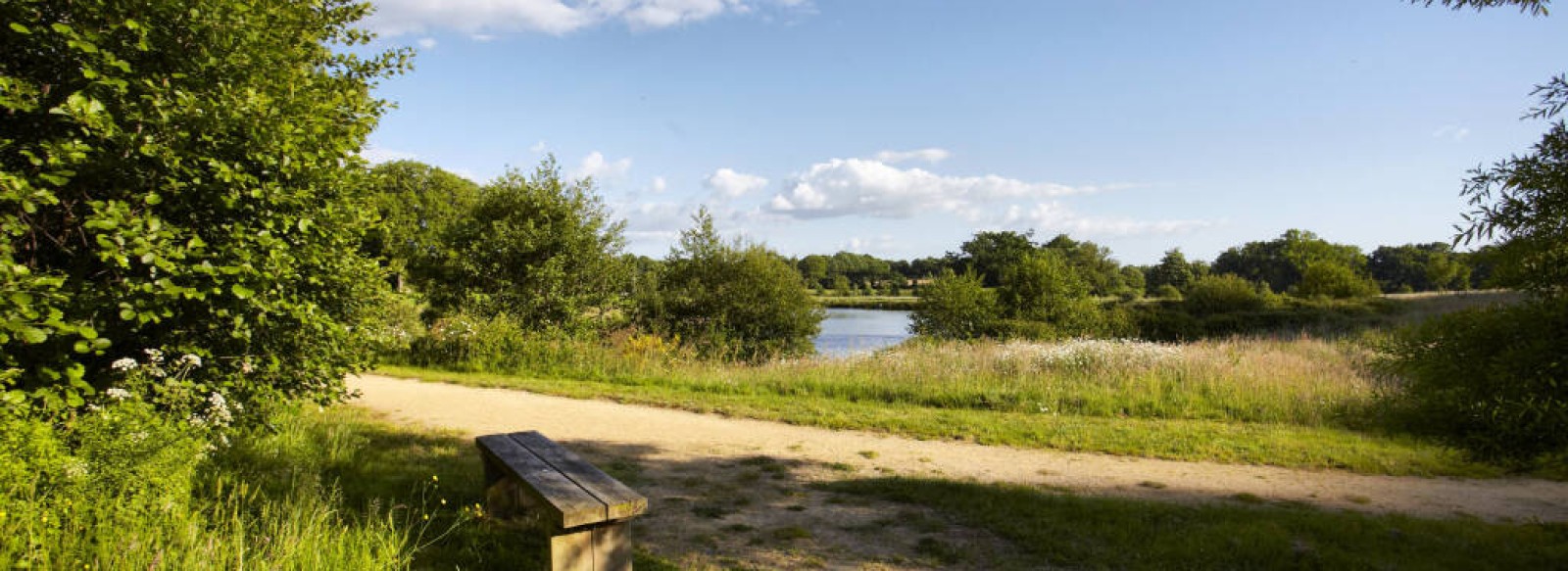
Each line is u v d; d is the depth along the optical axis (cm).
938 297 2361
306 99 549
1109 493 683
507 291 1905
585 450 798
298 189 538
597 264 2009
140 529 357
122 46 486
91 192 486
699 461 756
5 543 309
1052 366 1392
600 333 1938
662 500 610
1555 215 487
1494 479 770
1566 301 476
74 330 383
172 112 461
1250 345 1772
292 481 501
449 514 505
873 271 10412
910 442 888
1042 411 1103
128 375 469
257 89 538
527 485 419
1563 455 537
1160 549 499
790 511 587
